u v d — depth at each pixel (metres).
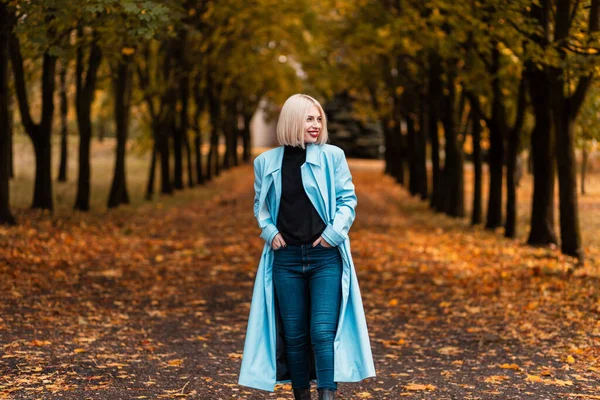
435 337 7.45
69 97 29.52
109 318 7.91
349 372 3.94
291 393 5.13
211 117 37.31
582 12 11.55
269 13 26.73
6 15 13.27
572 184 12.52
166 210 23.20
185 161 47.72
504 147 20.83
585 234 18.58
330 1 22.56
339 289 4.01
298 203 4.00
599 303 8.62
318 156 4.02
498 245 15.52
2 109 14.11
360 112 38.25
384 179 41.25
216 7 22.94
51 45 9.88
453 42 14.70
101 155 47.22
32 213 17.16
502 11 10.98
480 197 20.45
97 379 5.25
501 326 7.79
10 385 4.94
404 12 16.31
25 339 6.56
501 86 17.52
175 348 6.65
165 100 26.81
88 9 8.70
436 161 25.55
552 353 6.45
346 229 3.98
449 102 22.27
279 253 4.04
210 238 16.80
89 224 17.08
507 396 5.01
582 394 5.00
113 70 21.69
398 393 5.19
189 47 26.50
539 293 9.62
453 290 10.30
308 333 4.07
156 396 4.84
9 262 10.79
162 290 10.05
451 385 5.39
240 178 40.97
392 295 10.09
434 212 24.89
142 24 9.21
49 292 9.22
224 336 7.35
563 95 12.26
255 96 48.31
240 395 5.02
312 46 33.78
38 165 18.08
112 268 11.62
